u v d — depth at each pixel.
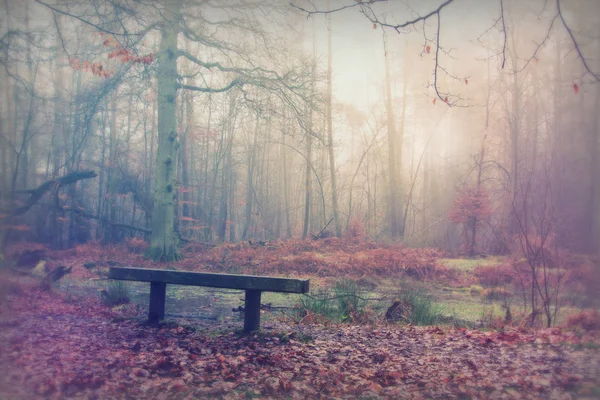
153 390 4.32
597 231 20.47
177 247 20.75
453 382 4.50
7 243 15.05
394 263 18.80
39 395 4.06
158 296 7.29
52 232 27.16
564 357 5.00
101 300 10.36
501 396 4.03
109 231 29.58
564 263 15.19
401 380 4.69
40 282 11.38
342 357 5.55
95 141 32.44
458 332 6.98
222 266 19.50
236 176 40.81
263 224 39.31
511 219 25.05
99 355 5.31
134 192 29.75
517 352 5.39
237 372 4.90
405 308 9.02
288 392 4.37
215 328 7.02
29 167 26.39
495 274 16.22
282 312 9.40
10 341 5.76
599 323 6.95
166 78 19.80
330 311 9.16
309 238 29.41
